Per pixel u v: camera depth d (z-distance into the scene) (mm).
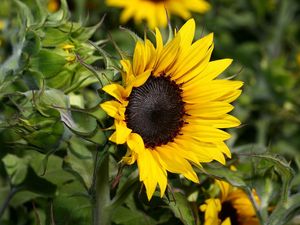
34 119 885
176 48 878
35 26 923
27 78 929
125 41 1519
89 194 922
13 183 1026
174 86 914
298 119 1790
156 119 894
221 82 916
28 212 1081
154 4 1554
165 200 937
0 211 1034
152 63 870
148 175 860
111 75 841
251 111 1775
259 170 999
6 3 1317
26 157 1034
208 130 910
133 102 892
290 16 2021
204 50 905
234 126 916
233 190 1045
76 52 915
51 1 1537
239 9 2029
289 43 2031
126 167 917
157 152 890
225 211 1041
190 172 879
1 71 957
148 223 984
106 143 853
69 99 923
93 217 928
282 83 1756
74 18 1553
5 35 1311
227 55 1853
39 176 1022
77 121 860
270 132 1801
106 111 826
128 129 843
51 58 910
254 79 1796
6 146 965
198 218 979
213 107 915
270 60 1877
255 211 1002
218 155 901
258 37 2029
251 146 1044
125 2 1544
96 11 1699
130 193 927
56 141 898
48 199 1057
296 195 984
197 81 916
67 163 941
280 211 983
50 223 986
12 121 893
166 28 1558
